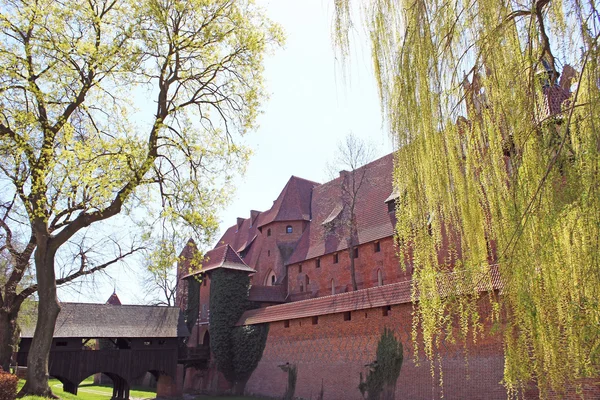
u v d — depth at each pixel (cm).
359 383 2491
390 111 823
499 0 720
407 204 822
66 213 1738
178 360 3856
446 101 789
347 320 2670
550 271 651
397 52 824
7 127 1683
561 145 603
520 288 650
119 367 3547
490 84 761
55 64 1739
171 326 3875
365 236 3619
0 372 1631
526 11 709
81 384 5822
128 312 3828
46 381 1700
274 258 4638
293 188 4966
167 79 1934
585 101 637
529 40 703
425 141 781
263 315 3494
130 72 1848
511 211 668
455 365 1970
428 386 2091
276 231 4738
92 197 1634
